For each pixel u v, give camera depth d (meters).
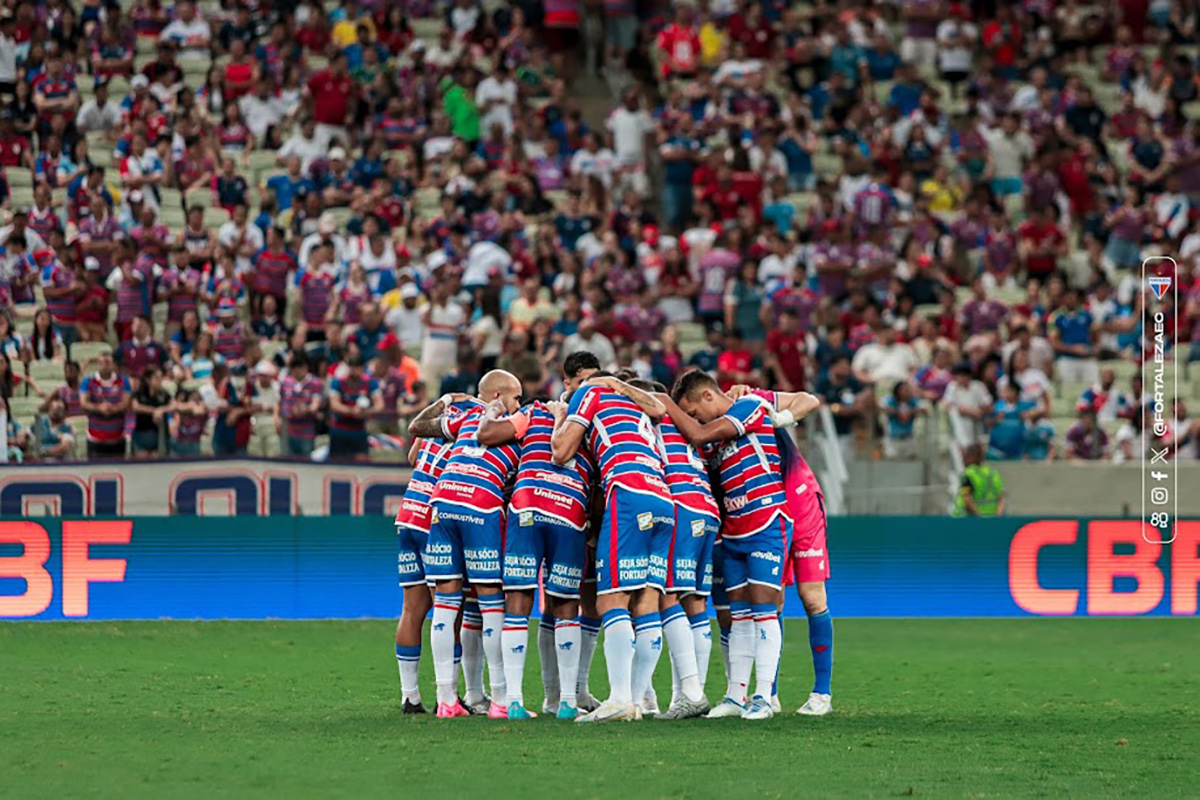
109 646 37.53
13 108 62.19
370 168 63.59
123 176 59.50
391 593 44.22
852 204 66.44
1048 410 54.50
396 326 57.75
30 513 43.00
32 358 51.59
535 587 26.33
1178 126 74.69
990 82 75.56
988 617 46.12
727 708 26.45
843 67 75.00
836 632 42.44
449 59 71.38
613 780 19.73
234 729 24.47
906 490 47.62
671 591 25.98
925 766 20.95
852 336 59.03
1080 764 21.28
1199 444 52.38
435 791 19.02
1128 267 68.00
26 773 20.33
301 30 69.81
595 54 77.19
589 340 54.75
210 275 55.72
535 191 65.50
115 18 66.31
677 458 26.20
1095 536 46.72
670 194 66.31
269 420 45.16
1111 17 80.94
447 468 26.58
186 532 43.53
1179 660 36.81
